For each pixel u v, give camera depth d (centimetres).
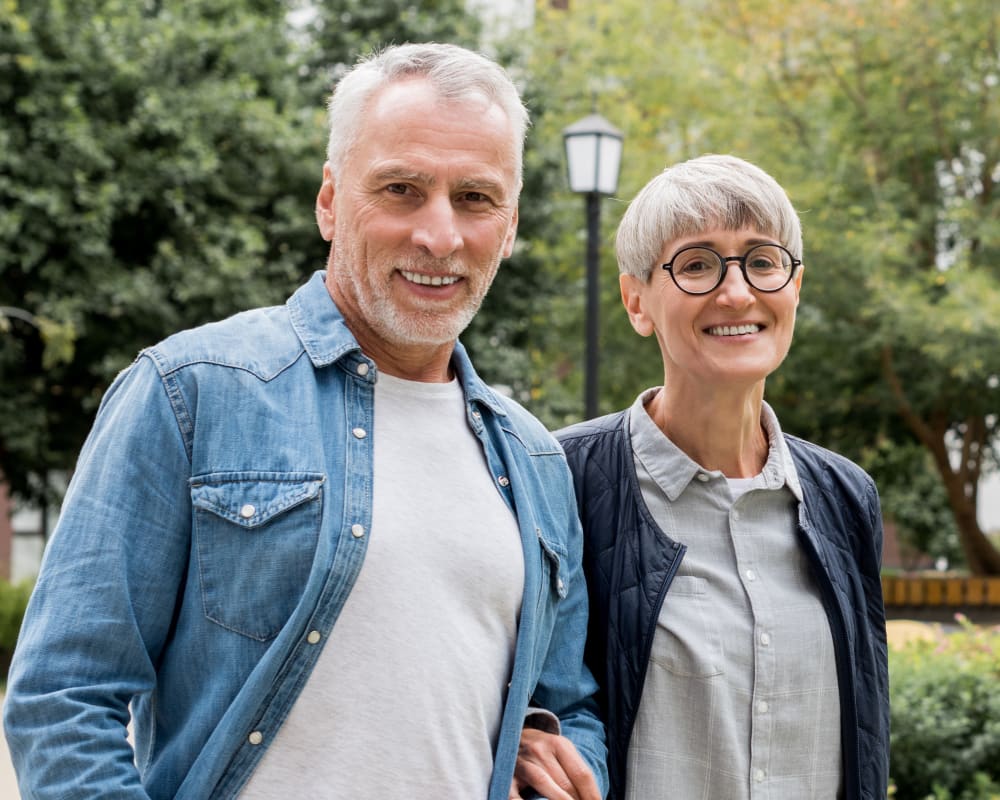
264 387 184
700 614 226
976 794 436
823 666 228
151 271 1055
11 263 1006
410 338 193
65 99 973
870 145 1409
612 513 238
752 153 1350
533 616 193
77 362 1105
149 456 174
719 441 236
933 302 1338
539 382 1317
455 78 192
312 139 1099
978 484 1641
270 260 1141
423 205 190
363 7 1255
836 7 1368
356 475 183
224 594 174
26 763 162
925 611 1527
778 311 229
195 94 1056
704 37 1477
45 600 167
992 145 1378
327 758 172
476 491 194
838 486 242
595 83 1473
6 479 1149
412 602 179
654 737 222
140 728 185
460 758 179
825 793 227
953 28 1346
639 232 235
